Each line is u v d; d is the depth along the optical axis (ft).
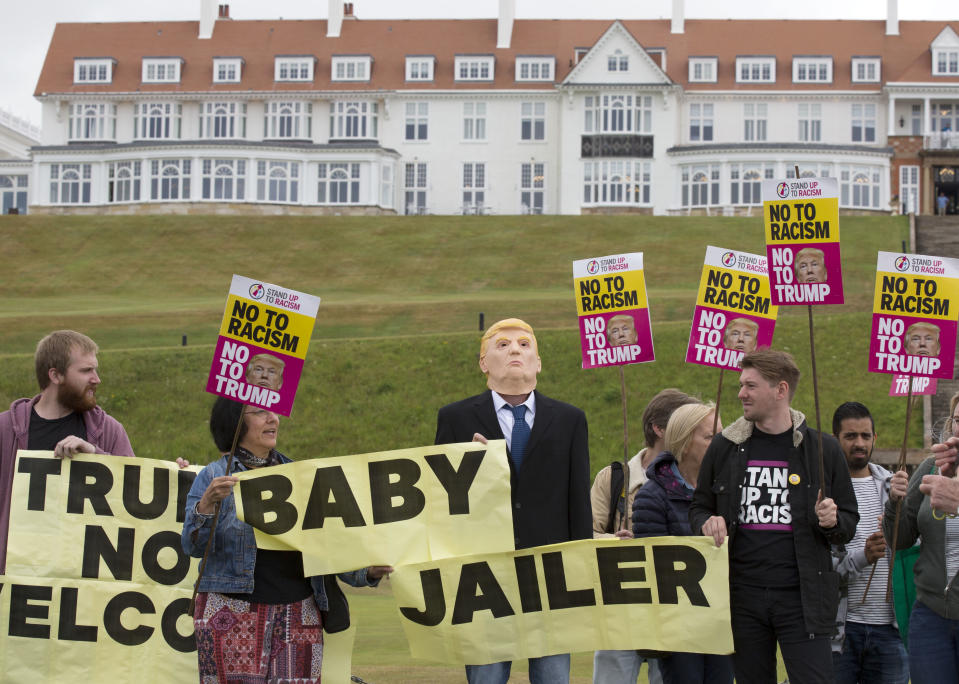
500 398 24.62
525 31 225.97
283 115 217.15
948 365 25.07
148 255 152.25
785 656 21.95
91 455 25.05
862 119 212.64
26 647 24.71
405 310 113.19
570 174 210.38
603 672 25.44
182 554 25.04
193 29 230.07
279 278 143.33
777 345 94.79
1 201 231.71
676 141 211.41
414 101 215.92
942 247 138.51
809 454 22.31
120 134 219.41
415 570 23.67
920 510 23.45
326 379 92.12
